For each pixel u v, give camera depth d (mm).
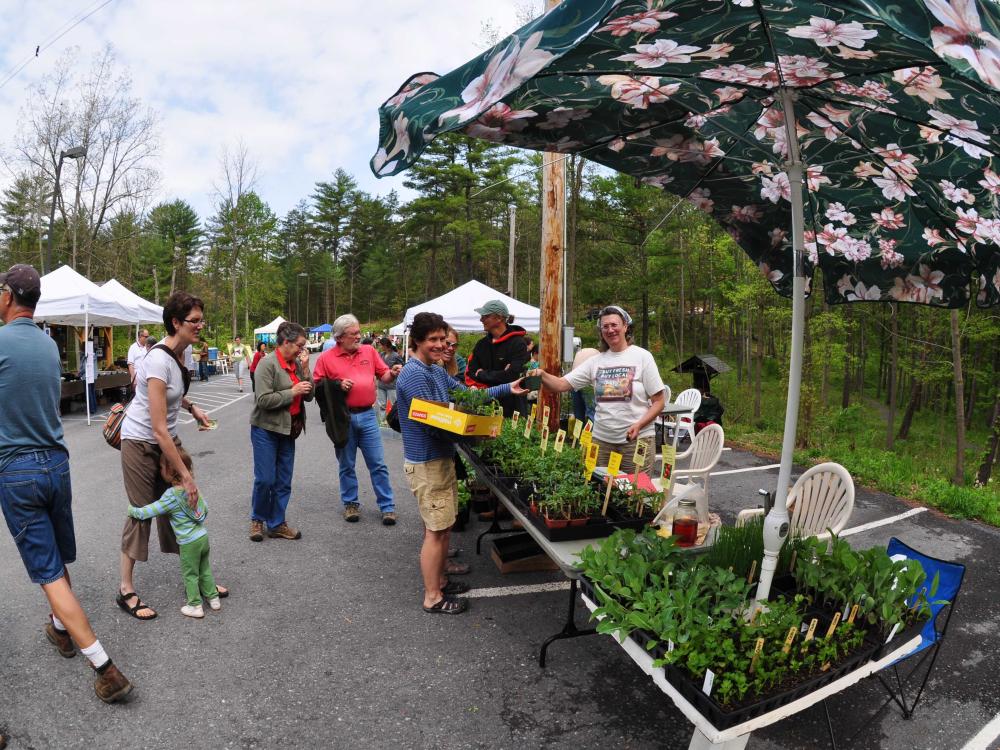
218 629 3420
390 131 1931
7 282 2727
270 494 4828
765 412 18562
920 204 2789
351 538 4906
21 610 3586
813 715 2783
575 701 2816
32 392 2670
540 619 3596
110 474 7105
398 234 49125
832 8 1501
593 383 4449
